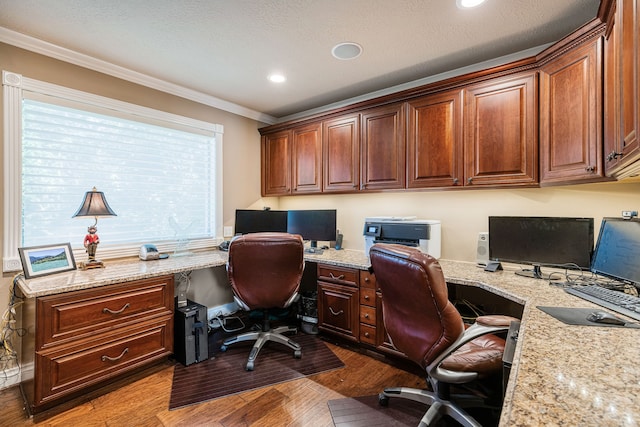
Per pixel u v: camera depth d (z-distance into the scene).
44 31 2.03
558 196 2.19
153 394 1.95
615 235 1.59
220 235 3.38
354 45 2.19
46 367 1.73
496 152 2.14
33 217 2.20
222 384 2.06
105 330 1.96
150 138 2.85
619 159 1.30
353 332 2.48
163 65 2.51
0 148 2.02
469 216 2.57
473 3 1.74
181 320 2.34
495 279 1.97
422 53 2.30
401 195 2.96
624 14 1.18
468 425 1.48
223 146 3.40
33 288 1.76
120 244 2.66
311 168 3.27
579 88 1.71
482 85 2.20
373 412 1.77
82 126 2.43
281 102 3.38
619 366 0.83
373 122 2.76
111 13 1.84
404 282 1.43
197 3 1.75
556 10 1.79
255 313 3.15
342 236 3.36
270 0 1.72
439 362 1.39
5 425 1.67
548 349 0.94
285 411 1.78
